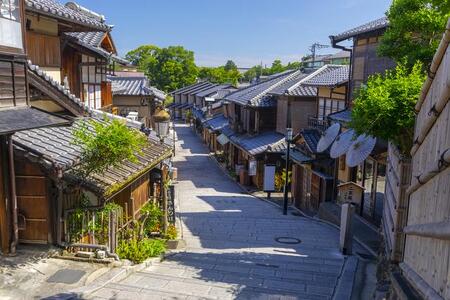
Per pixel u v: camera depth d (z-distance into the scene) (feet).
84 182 27.96
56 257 27.53
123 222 34.45
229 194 82.53
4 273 24.23
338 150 49.90
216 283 27.78
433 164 13.96
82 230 29.12
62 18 32.37
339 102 67.41
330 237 48.83
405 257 20.77
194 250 40.37
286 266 33.94
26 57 26.30
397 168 25.89
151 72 270.05
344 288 27.58
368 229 47.01
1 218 26.32
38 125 24.13
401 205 23.30
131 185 37.88
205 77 287.69
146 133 49.55
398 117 24.16
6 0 24.22
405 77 26.40
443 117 13.51
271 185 77.97
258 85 116.67
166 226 43.39
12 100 25.16
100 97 61.36
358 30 54.44
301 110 84.64
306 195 71.51
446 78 12.49
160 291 24.70
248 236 48.55
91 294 23.02
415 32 32.04
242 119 107.86
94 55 50.21
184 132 208.03
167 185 47.65
